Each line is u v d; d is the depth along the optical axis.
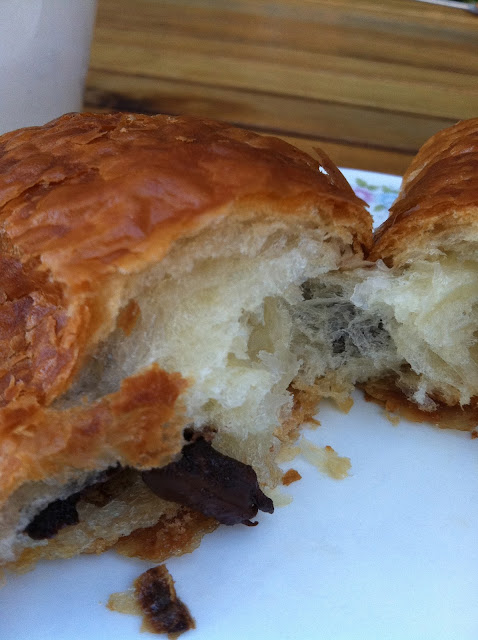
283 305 0.08
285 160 0.07
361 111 0.14
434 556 0.07
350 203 0.07
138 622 0.06
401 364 0.09
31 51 0.11
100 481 0.07
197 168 0.06
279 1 0.18
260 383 0.07
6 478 0.06
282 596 0.07
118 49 0.16
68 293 0.06
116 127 0.08
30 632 0.06
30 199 0.07
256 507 0.07
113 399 0.06
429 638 0.06
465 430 0.08
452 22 0.18
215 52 0.16
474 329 0.08
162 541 0.07
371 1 0.18
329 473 0.08
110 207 0.06
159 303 0.07
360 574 0.07
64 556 0.07
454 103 0.15
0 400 0.06
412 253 0.08
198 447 0.07
